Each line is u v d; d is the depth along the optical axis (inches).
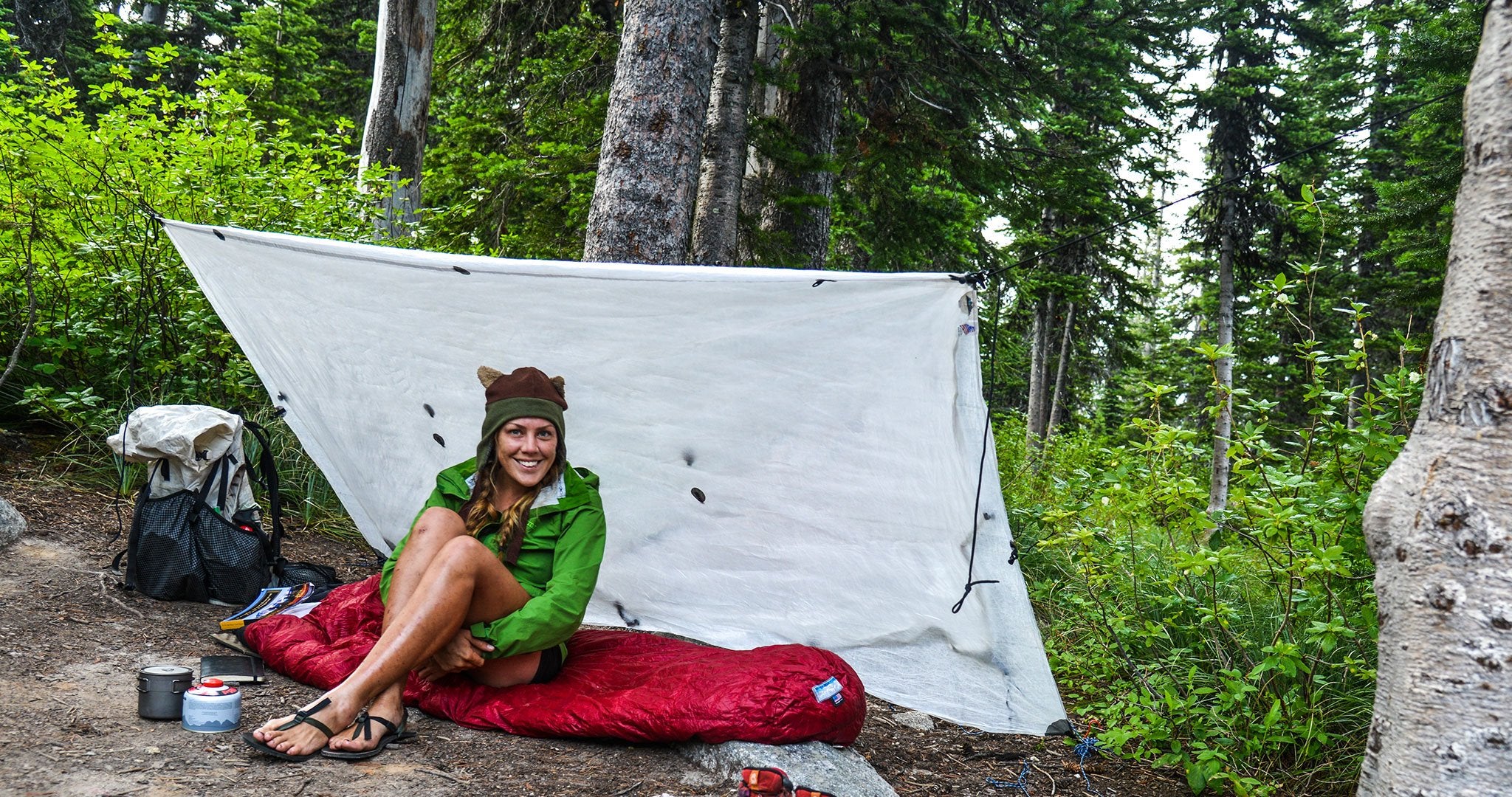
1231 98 661.9
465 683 128.1
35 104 247.3
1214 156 719.7
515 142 449.1
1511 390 93.3
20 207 239.8
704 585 163.9
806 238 384.2
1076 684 201.8
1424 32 372.2
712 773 118.0
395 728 114.2
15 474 211.2
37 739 104.2
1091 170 396.8
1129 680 194.2
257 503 229.6
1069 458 418.0
